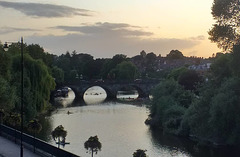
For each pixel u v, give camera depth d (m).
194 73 139.38
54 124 98.06
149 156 65.69
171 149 71.12
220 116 71.62
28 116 87.06
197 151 69.44
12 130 49.84
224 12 71.00
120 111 129.50
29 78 97.06
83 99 180.50
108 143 75.62
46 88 108.19
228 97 70.94
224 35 71.06
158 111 99.50
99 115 118.38
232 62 67.38
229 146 72.25
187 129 83.75
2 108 70.75
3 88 69.56
